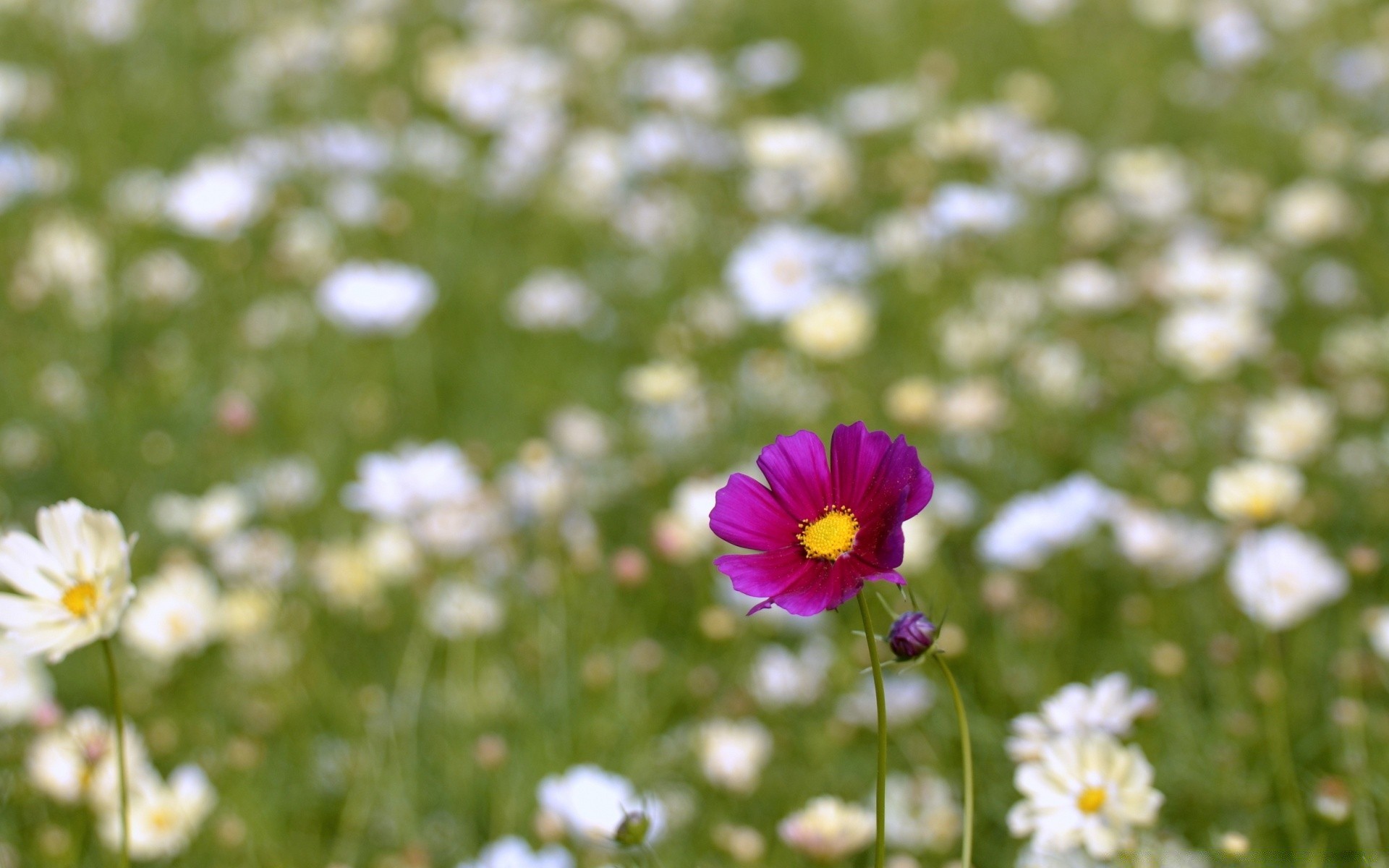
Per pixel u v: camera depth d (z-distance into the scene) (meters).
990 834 1.95
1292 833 1.89
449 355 2.87
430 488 2.11
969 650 2.06
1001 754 1.99
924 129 3.53
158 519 2.32
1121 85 3.96
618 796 1.92
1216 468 2.31
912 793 1.95
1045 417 2.50
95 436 2.51
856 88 3.93
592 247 3.29
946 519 2.20
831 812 1.86
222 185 2.93
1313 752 1.96
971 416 2.32
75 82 3.76
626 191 3.46
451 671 2.08
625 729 2.03
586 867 1.91
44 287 2.79
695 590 2.15
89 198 3.28
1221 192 3.31
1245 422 2.39
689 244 3.15
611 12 4.44
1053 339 2.76
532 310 2.91
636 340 2.96
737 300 2.92
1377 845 1.88
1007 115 3.44
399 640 2.13
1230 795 1.92
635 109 3.84
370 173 3.47
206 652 2.11
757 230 3.17
